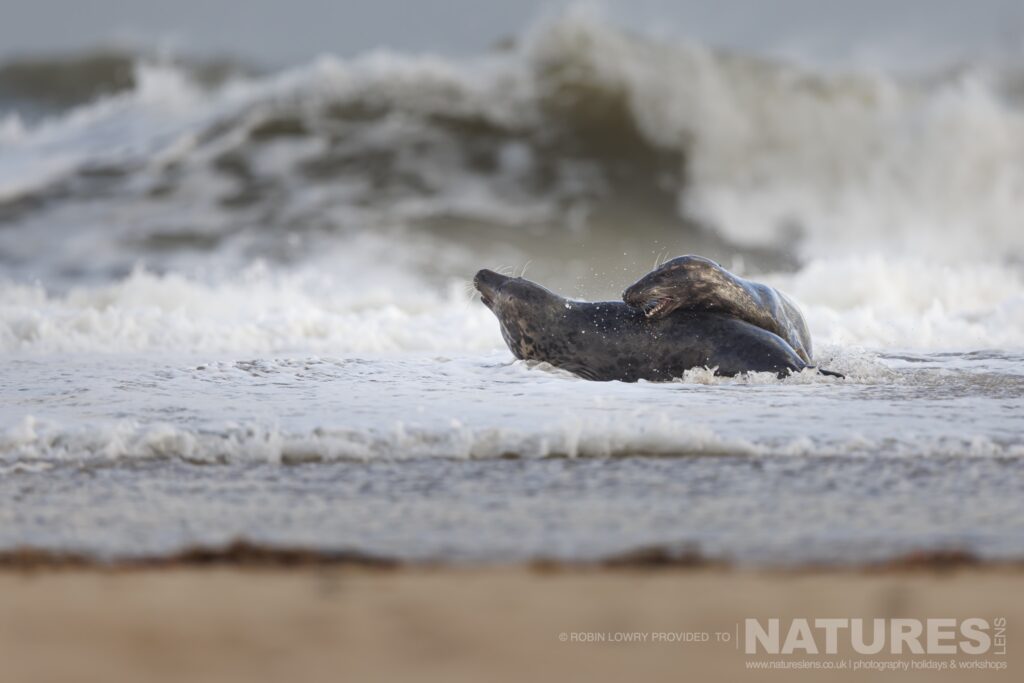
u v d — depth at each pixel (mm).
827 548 11078
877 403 21625
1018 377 26359
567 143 91500
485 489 14203
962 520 12328
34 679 7625
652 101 94500
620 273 76062
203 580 10203
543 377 25938
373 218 80688
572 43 96625
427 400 22203
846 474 14984
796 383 24969
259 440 16781
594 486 14305
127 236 77250
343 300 55781
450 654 8148
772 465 15594
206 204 82250
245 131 91062
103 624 8922
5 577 10336
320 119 92312
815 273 56000
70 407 21516
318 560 10773
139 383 25031
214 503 13555
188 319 38750
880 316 43344
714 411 20484
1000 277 56562
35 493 14188
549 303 27594
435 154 89125
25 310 39375
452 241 78188
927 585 9984
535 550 11062
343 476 15141
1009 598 9633
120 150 90625
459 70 96438
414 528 12102
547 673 7781
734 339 26203
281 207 81938
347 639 8484
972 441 16984
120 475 15320
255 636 8578
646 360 26484
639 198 87750
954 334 37656
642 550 10969
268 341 35469
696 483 14438
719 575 10258
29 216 79938
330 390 23828
